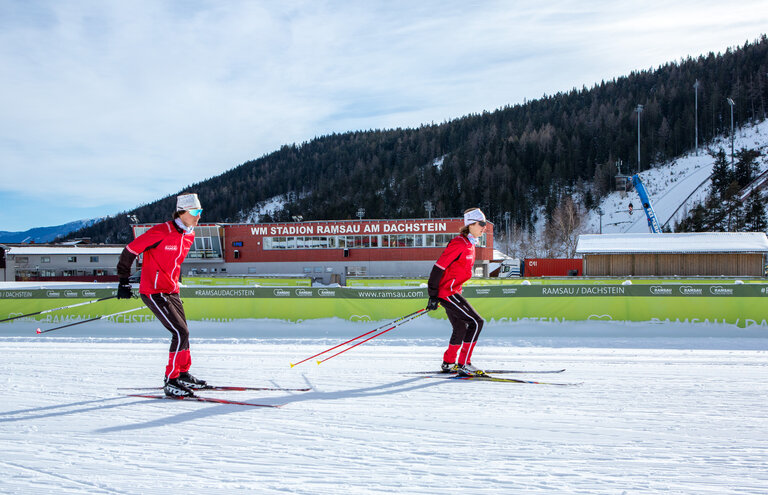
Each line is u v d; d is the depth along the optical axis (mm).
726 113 106688
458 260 5215
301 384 5012
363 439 3326
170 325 4570
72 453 3105
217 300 10492
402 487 2555
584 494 2445
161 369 5898
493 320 9805
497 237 80875
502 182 104250
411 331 9570
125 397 4543
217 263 44562
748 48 127750
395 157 153125
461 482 2611
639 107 95188
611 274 27812
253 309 10383
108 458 3016
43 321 10586
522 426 3572
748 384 4848
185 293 10578
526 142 116438
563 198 96438
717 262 26719
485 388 4785
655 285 9375
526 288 9727
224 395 4566
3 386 5008
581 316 9570
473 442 3242
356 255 43156
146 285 4574
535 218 96688
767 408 3980
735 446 3119
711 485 2535
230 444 3250
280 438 3361
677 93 116312
